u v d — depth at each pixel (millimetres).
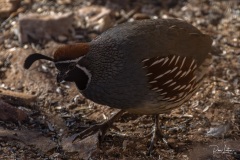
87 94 10406
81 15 14922
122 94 10211
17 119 11359
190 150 10969
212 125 11641
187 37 10773
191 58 10742
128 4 15742
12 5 15211
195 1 16047
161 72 10258
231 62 13602
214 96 12477
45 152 10641
